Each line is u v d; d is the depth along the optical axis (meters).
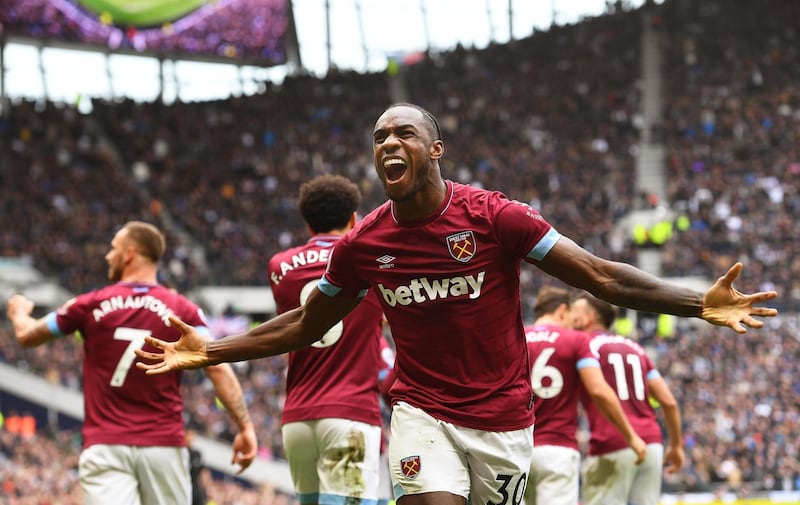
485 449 3.46
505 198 3.38
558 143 35.31
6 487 16.66
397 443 3.51
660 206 31.12
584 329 6.59
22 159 32.72
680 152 33.81
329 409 4.70
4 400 23.05
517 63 39.25
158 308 4.95
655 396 6.47
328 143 36.31
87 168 33.31
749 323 3.10
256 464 21.53
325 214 4.94
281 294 4.91
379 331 4.89
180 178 34.19
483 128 36.44
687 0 39.56
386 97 38.69
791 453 20.77
